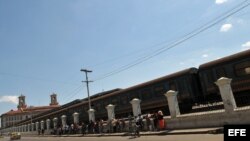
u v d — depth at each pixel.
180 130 20.12
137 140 18.84
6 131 116.50
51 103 149.00
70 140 28.08
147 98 29.42
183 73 25.62
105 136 27.39
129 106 32.00
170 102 22.12
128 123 26.66
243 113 16.83
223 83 18.03
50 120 57.16
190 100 24.91
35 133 61.38
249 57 20.62
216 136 14.80
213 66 23.34
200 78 24.41
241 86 21.09
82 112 42.81
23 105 158.50
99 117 37.97
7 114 145.50
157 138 18.17
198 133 17.47
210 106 21.97
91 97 45.62
